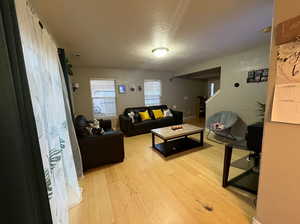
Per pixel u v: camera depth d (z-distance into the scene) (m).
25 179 0.60
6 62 0.54
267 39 2.41
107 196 1.63
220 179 1.89
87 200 1.58
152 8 1.47
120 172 2.12
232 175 1.97
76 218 1.35
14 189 0.57
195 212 1.38
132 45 2.54
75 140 1.94
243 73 3.18
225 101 3.60
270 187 1.05
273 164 1.02
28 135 0.68
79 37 2.14
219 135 3.56
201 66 4.20
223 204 1.47
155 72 5.39
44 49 1.16
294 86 0.85
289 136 0.91
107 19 1.66
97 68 4.41
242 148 1.63
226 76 3.53
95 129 2.34
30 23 0.92
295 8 0.81
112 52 2.91
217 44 2.61
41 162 0.74
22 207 0.59
